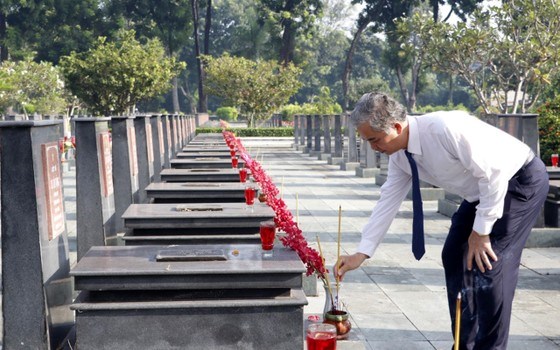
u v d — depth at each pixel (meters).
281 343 4.01
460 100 85.69
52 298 4.30
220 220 6.25
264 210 6.48
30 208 4.07
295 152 30.80
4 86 35.12
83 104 44.31
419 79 53.56
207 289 4.04
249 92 40.91
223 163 11.38
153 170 10.38
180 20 57.72
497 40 28.11
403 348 5.36
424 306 6.51
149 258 4.25
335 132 23.58
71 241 9.25
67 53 54.53
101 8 62.91
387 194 4.16
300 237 4.37
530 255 8.77
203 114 46.84
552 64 28.17
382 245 9.45
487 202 3.72
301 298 4.04
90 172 6.01
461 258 4.13
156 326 3.94
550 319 6.13
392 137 3.74
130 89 35.19
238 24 81.06
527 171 3.84
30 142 4.05
